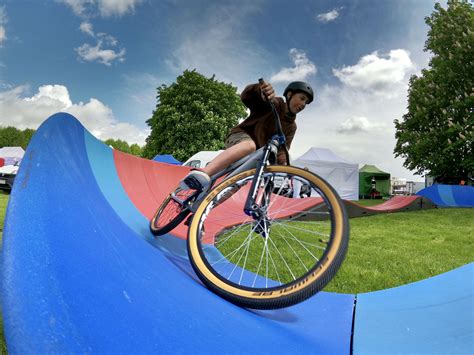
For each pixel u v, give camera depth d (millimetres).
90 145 3406
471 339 1472
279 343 1460
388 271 3588
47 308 859
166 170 5891
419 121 22188
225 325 1434
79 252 1144
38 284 888
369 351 1554
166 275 1681
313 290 1590
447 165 20750
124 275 1288
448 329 1632
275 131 2479
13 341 742
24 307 812
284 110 2438
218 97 32156
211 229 4480
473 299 1895
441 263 3955
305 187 2182
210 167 2398
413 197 12461
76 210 1376
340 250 1637
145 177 4902
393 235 6035
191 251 2021
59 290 932
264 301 1670
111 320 1011
